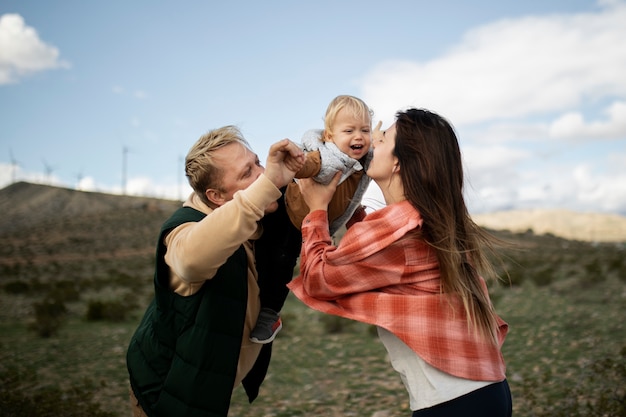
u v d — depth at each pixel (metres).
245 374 2.63
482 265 2.43
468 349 2.20
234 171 2.35
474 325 2.22
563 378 6.66
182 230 2.26
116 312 14.56
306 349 9.80
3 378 6.95
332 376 7.72
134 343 2.54
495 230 66.62
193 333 2.26
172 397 2.27
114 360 9.33
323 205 2.54
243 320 2.35
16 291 23.23
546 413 5.16
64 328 13.31
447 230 2.23
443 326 2.21
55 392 6.33
